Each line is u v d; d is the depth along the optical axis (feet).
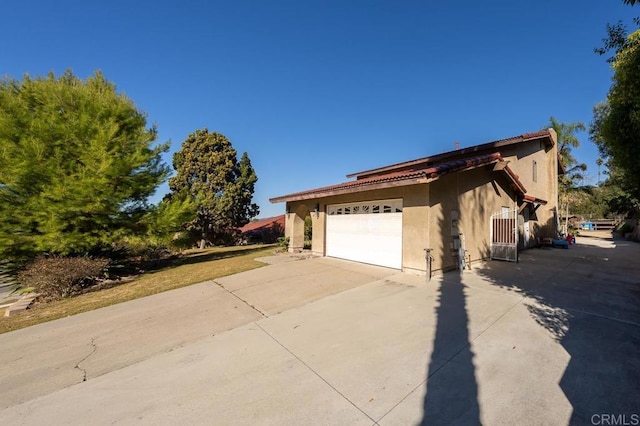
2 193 29.45
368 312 16.90
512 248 32.42
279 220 109.19
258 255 47.42
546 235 54.03
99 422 8.59
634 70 14.49
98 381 11.02
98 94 35.63
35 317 19.99
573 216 98.22
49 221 29.48
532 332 13.24
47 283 25.34
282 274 28.66
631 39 15.03
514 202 38.75
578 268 28.35
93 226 33.71
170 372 11.35
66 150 31.99
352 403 8.82
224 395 9.59
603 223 111.14
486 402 8.53
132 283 29.86
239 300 20.65
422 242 25.31
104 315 19.25
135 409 9.11
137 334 15.52
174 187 83.87
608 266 29.40
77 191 29.48
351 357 11.71
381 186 25.30
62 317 19.52
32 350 14.29
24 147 28.81
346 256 35.40
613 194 75.97
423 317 15.69
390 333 13.84
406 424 7.81
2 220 29.17
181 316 18.01
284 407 8.79
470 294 19.60
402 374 10.28
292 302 19.61
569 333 13.01
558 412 7.98
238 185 84.84
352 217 34.42
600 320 14.47
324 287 23.06
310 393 9.43
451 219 27.35
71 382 11.04
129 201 36.86
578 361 10.62
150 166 38.60
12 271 32.60
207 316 17.74
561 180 78.79
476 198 31.17
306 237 52.70
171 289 25.34
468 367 10.51
